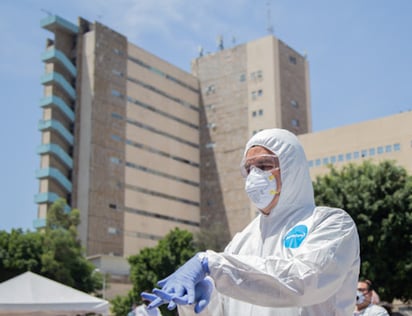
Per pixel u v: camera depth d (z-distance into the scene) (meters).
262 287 2.73
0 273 40.78
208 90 83.12
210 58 84.12
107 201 66.06
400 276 23.94
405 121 55.22
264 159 3.35
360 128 57.81
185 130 80.38
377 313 6.57
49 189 62.72
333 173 28.41
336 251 2.85
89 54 69.06
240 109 78.81
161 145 76.06
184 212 76.88
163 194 74.50
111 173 67.56
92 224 63.59
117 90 70.88
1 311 14.01
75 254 44.22
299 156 3.38
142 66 75.81
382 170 26.20
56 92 66.75
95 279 45.81
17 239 41.62
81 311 15.25
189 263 2.81
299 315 2.99
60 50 68.50
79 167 65.81
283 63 78.38
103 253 64.00
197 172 80.75
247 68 79.38
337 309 2.98
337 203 25.91
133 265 44.84
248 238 3.51
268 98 76.19
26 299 14.49
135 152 71.75
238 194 76.50
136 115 73.06
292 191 3.32
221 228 63.41
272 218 3.34
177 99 80.44
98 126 67.31
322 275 2.76
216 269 2.77
